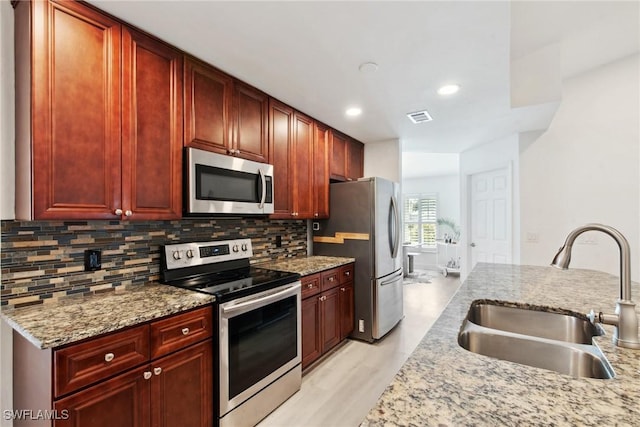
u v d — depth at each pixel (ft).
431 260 26.13
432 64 6.60
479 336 3.98
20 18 4.34
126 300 5.13
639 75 9.60
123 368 4.19
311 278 8.19
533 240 11.76
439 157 18.71
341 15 4.99
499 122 10.53
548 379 2.55
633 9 7.21
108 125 4.86
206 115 6.42
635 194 9.81
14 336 4.56
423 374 2.63
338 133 11.41
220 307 5.42
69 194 4.42
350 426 6.19
